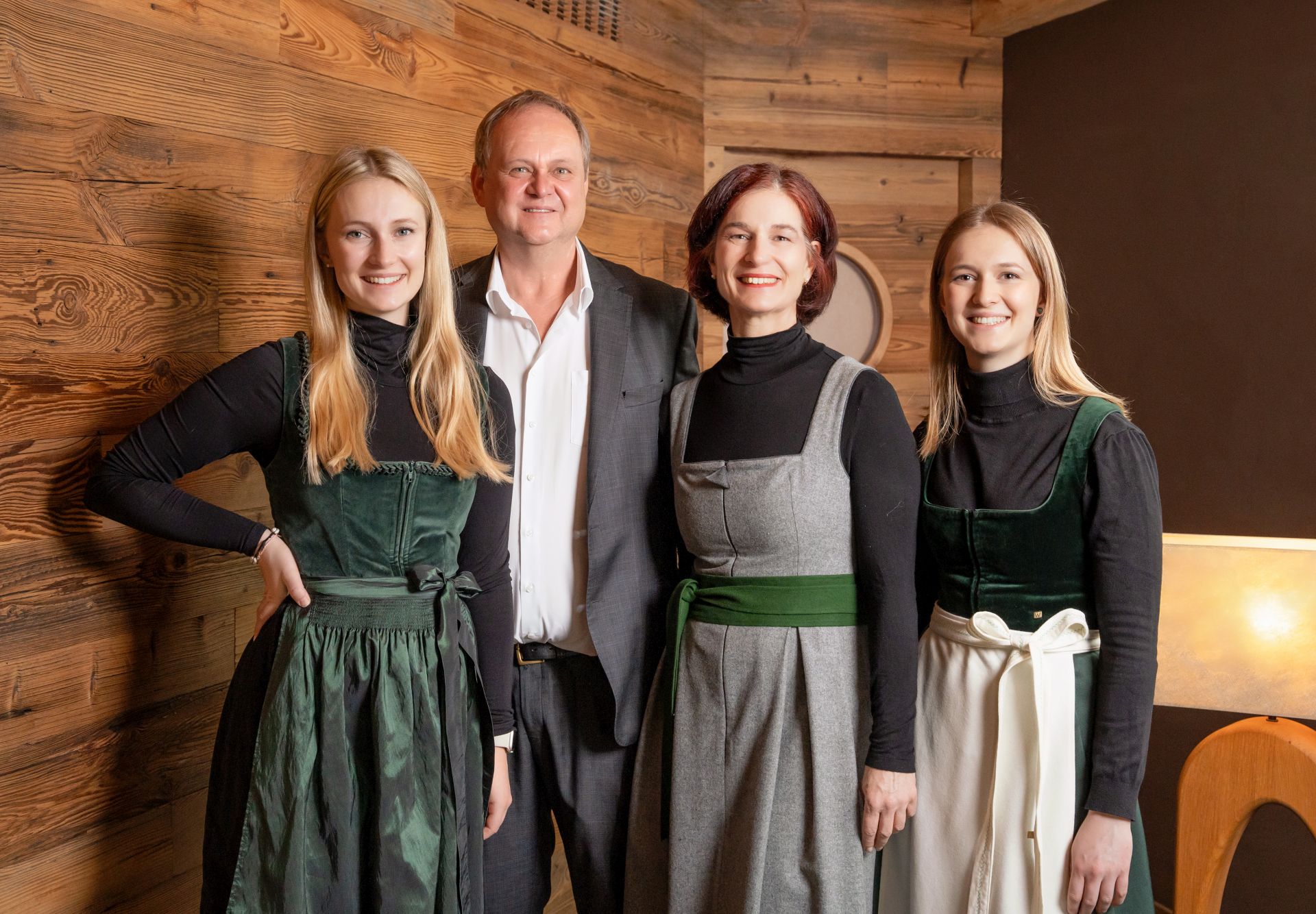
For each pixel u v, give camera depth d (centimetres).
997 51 329
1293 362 251
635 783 166
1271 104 254
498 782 153
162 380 163
